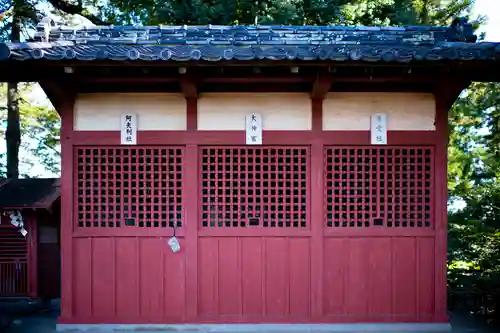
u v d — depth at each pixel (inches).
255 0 421.1
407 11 460.8
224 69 192.4
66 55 172.6
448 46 184.2
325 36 238.1
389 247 220.4
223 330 216.8
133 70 196.4
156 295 219.0
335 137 219.5
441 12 492.1
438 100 221.0
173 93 221.1
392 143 220.1
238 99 221.0
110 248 219.3
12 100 474.6
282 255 219.6
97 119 220.8
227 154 227.1
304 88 219.0
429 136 220.2
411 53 175.9
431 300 220.1
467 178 432.8
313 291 218.1
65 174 218.2
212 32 240.7
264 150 228.1
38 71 193.8
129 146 221.5
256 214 223.9
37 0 476.7
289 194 227.3
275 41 224.5
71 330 216.7
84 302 218.5
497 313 244.2
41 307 280.8
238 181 220.8
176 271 219.3
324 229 219.8
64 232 217.6
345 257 220.2
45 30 217.8
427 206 226.2
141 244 219.6
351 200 227.9
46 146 652.1
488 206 313.0
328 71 189.8
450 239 334.0
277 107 221.1
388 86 220.1
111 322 217.5
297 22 424.5
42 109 557.6
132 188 221.6
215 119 220.7
